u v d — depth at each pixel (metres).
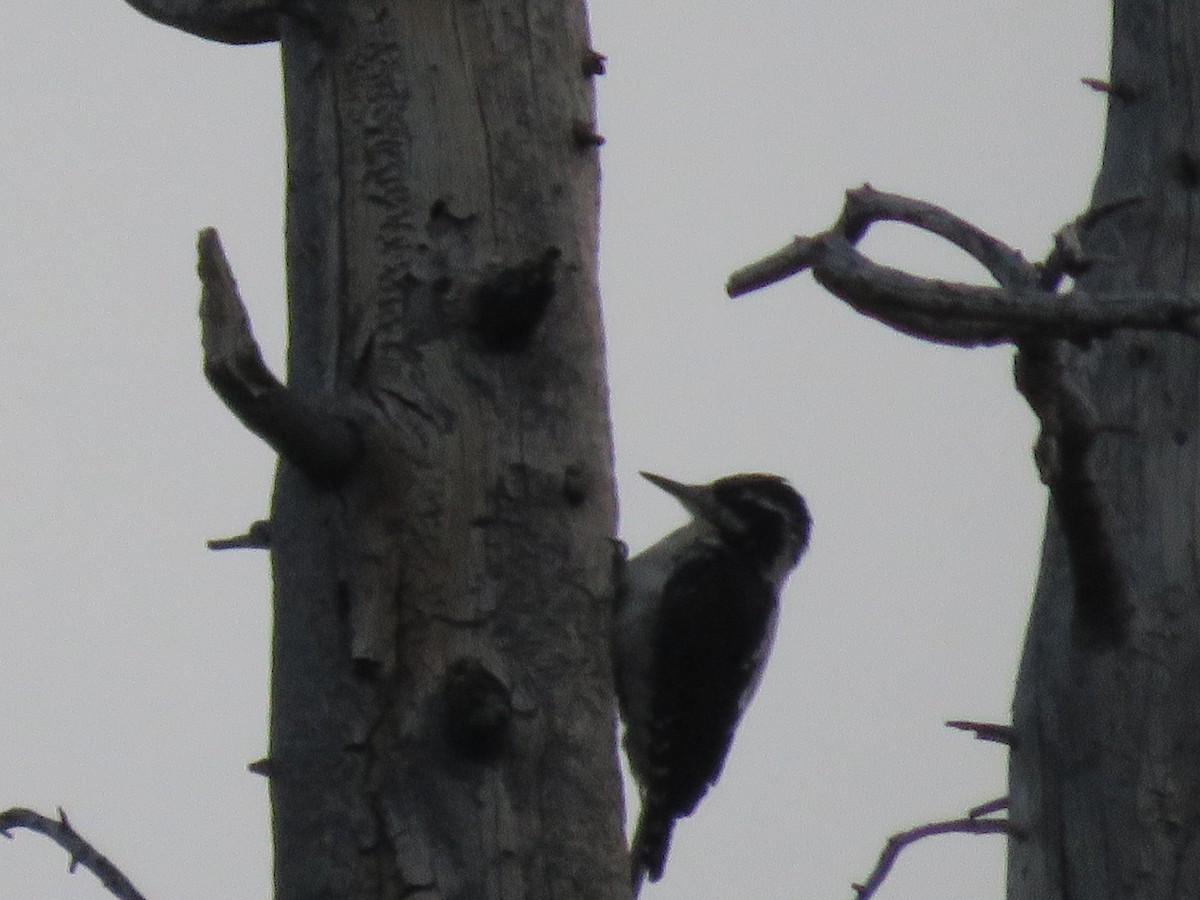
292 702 10.63
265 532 11.32
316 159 11.25
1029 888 13.92
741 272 10.70
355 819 10.44
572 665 10.98
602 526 11.36
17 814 11.20
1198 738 13.71
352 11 11.24
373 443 10.71
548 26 11.52
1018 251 10.92
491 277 11.02
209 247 9.78
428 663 10.62
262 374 10.00
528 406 11.11
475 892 10.42
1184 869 13.54
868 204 11.17
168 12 11.86
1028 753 14.09
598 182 11.76
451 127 11.20
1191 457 14.12
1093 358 14.48
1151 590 13.91
